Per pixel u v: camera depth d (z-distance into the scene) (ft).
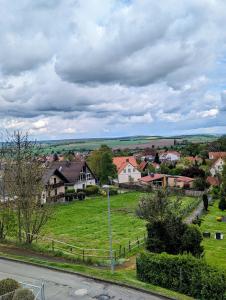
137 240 112.98
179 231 87.30
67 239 127.24
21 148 104.68
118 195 255.09
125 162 347.15
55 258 91.56
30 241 101.96
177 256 71.67
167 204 111.65
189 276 68.95
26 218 100.99
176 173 347.56
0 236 106.52
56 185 231.30
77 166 271.28
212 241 128.57
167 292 67.92
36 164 103.86
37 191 102.47
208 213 191.21
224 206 199.82
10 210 103.91
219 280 64.49
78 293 69.10
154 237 87.30
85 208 201.36
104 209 197.67
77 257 91.61
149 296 67.26
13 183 101.19
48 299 66.69
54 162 280.51
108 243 120.67
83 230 144.46
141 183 311.27
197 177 298.56
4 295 57.62
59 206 206.90
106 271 80.84
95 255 99.71
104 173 299.17
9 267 84.38
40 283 74.33
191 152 574.15
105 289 70.74
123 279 74.59
